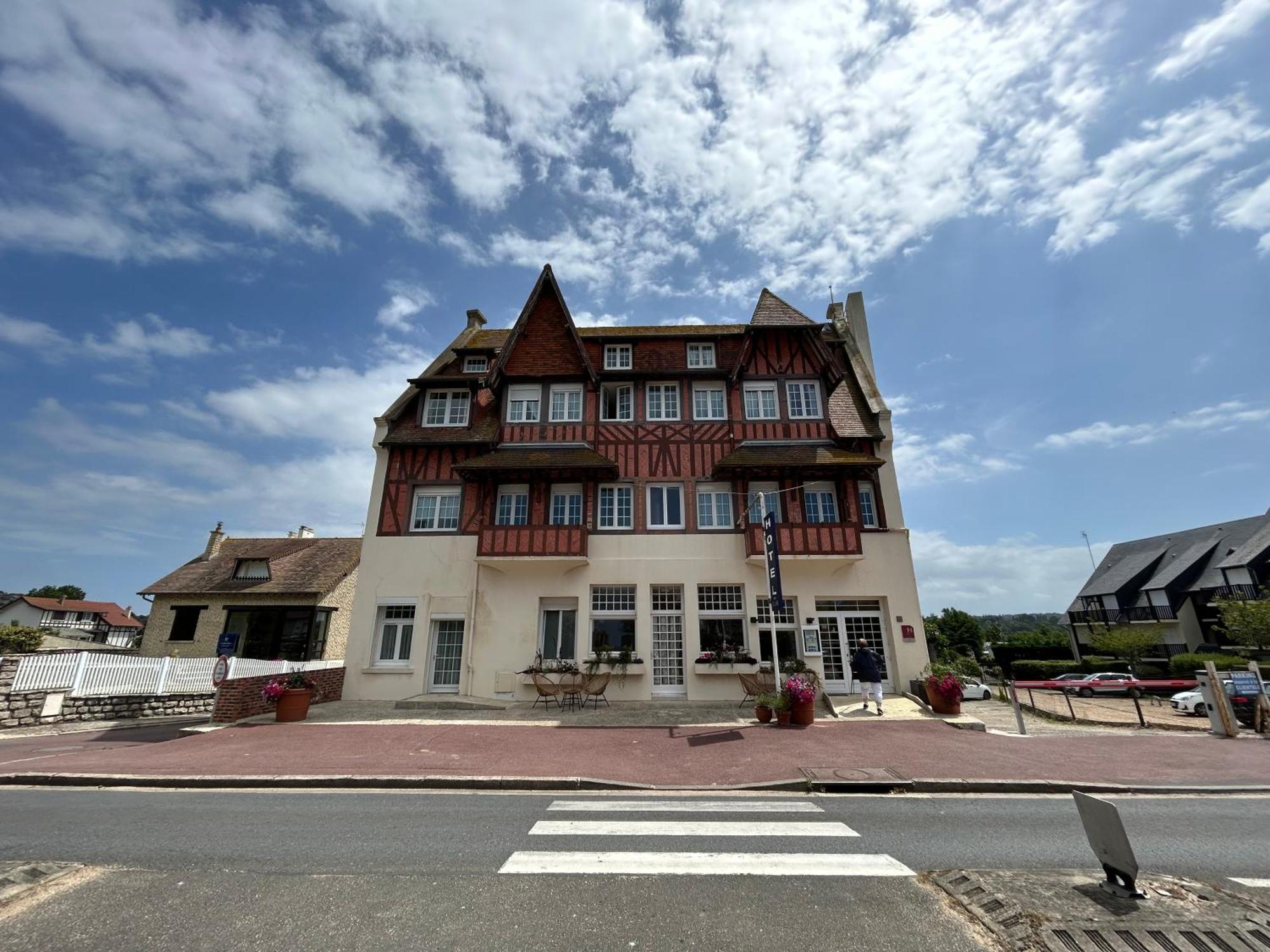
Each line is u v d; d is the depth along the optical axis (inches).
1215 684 436.5
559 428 697.0
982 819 231.6
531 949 126.4
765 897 152.5
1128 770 316.2
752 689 514.6
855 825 220.2
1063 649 1402.6
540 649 620.7
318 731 435.8
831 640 620.7
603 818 229.8
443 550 650.8
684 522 655.8
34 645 1066.7
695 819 227.8
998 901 146.6
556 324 746.8
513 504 671.1
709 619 625.6
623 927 135.7
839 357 796.6
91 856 184.4
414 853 187.2
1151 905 144.0
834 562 619.5
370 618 637.9
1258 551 1234.6
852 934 133.1
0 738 421.1
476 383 717.3
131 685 553.9
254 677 516.1
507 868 173.6
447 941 129.5
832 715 504.7
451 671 625.9
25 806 247.8
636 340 746.8
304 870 171.6
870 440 673.6
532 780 289.6
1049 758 341.1
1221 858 188.5
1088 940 127.8
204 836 204.5
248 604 888.3
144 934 132.0
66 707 496.1
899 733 422.0
